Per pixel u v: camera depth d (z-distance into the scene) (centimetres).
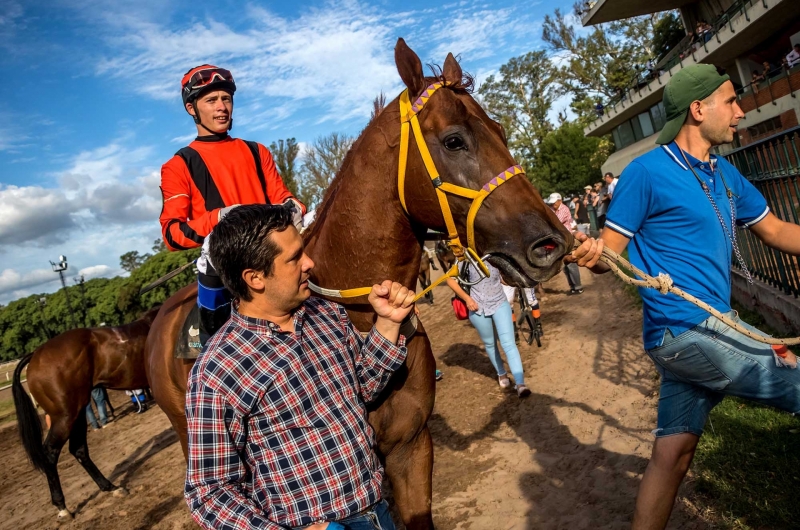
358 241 224
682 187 215
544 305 948
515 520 336
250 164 289
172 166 269
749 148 473
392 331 183
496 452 438
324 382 166
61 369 604
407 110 212
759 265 515
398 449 237
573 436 424
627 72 4219
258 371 157
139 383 672
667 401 223
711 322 205
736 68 2228
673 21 3294
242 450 163
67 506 626
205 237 241
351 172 229
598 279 1058
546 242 183
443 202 203
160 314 354
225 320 270
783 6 1673
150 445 812
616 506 317
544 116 5141
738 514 269
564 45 4484
